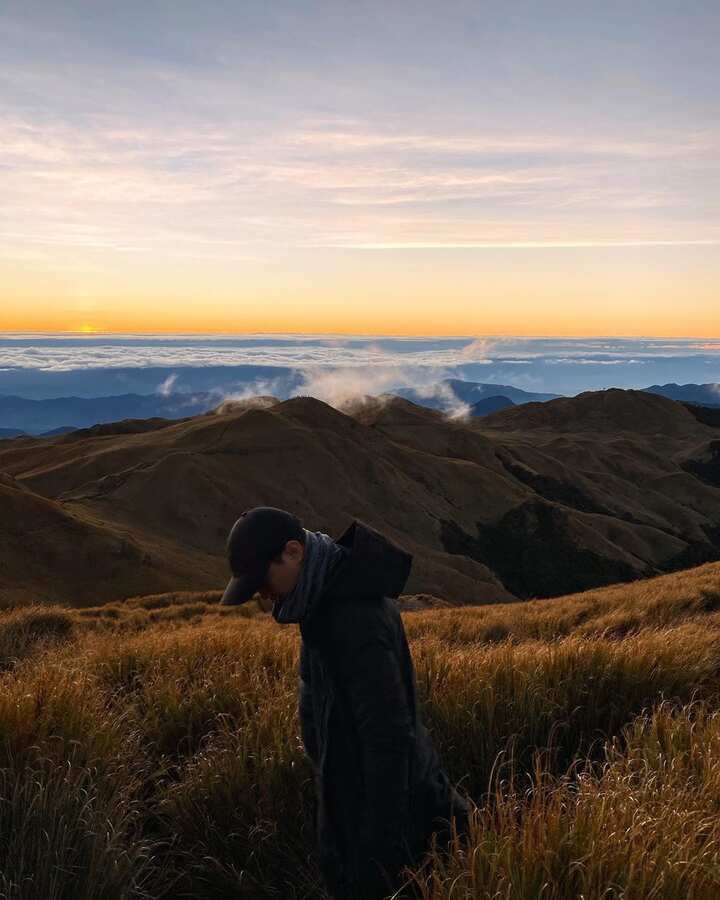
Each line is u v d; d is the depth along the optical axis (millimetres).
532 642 6184
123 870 2727
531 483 196750
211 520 126312
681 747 3262
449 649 5848
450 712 3824
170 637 7215
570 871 2062
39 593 78625
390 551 2289
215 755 3506
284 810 3158
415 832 2352
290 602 2232
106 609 23172
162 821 3248
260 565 2205
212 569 99312
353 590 2221
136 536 104438
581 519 157125
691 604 11703
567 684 4203
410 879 2105
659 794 2645
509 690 4086
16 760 3092
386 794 2148
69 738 3354
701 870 2123
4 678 4477
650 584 20094
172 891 2945
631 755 3139
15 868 2578
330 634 2223
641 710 4059
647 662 4555
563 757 3746
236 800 3242
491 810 2693
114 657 5895
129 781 3346
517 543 147500
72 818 2795
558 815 2301
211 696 4387
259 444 156625
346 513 144125
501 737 3633
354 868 2271
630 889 2023
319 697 2346
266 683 4422
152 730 4055
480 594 115438
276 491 143375
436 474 172375
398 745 2160
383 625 2250
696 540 174750
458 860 2197
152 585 85312
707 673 4766
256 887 2859
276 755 3352
